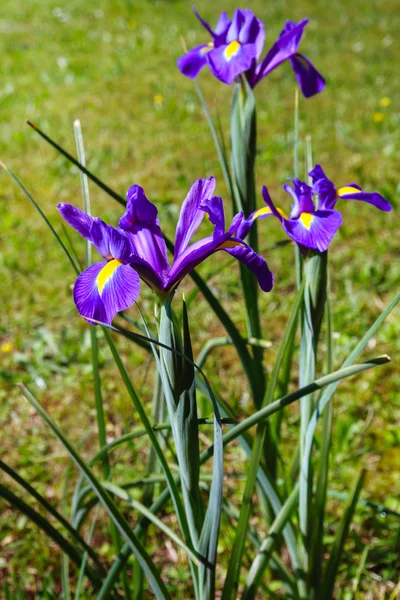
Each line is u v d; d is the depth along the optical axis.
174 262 0.53
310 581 0.67
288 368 0.70
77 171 1.72
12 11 3.50
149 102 2.19
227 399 0.97
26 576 0.79
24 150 1.86
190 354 0.53
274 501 0.67
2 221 1.51
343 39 2.79
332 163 1.70
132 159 1.78
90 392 1.03
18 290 1.26
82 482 0.67
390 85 2.25
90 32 3.08
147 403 1.00
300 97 2.17
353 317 1.13
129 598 0.67
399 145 1.78
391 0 3.42
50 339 1.13
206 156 1.77
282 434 0.91
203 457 0.59
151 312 1.19
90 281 0.51
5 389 1.05
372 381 1.00
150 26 3.14
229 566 0.61
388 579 0.76
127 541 0.59
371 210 1.47
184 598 0.76
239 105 0.66
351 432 0.90
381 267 1.27
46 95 2.28
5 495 0.59
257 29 0.67
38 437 0.95
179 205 1.52
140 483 0.66
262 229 1.42
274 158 1.73
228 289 1.25
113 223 1.44
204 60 0.71
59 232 1.45
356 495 0.65
